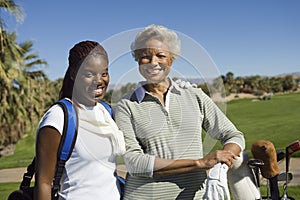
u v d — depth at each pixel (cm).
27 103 1980
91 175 191
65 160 189
